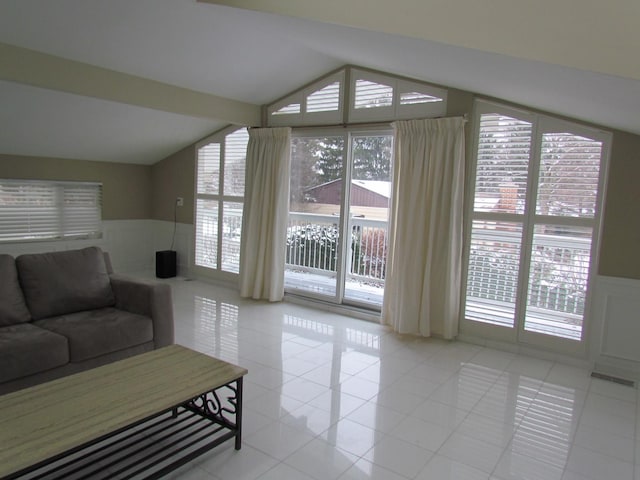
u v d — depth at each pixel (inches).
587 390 128.9
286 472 86.5
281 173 200.1
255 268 211.2
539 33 76.0
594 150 139.4
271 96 202.4
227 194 230.2
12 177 207.0
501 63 90.4
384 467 89.5
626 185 135.4
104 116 188.2
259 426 102.6
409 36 87.5
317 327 175.0
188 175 247.4
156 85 170.1
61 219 227.6
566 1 73.2
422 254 164.1
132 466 79.2
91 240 241.3
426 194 162.1
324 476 85.7
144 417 73.2
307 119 198.1
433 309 165.9
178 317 181.0
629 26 69.7
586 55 73.1
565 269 146.1
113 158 240.7
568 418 112.8
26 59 135.8
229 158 227.9
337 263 195.2
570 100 111.4
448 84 154.3
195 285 236.8
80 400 76.4
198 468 86.8
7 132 183.2
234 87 186.2
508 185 153.4
